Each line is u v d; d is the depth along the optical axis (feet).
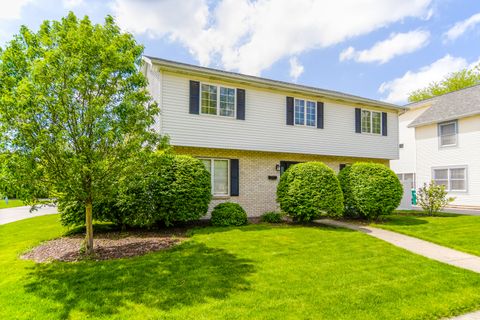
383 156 56.49
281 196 38.40
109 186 22.16
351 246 26.05
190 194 32.78
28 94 18.88
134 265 20.44
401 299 15.33
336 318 13.28
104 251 24.36
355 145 53.26
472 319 13.58
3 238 32.07
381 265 20.83
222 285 16.96
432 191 47.85
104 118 20.77
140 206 30.99
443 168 69.82
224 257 22.35
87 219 23.61
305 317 13.33
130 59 22.03
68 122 20.89
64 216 31.68
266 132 44.68
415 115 84.28
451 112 68.69
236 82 42.24
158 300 15.12
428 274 19.08
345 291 16.19
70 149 20.45
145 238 29.14
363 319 13.23
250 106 43.65
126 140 22.39
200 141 39.60
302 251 24.18
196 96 39.50
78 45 20.75
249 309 14.03
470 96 69.97
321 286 16.85
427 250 25.66
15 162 18.99
